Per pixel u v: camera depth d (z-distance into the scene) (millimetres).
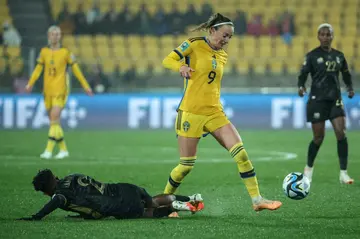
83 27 72500
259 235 19750
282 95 62750
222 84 66500
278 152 45656
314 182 31781
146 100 63000
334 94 30734
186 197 22656
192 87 22562
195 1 77562
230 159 42156
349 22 76750
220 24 22312
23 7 75375
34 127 62438
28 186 30547
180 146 23047
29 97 62281
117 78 65875
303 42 73000
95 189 21141
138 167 37906
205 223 21500
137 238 19219
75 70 41781
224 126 22609
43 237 19328
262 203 22172
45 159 41562
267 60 70625
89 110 63156
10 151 46062
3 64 62750
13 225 20828
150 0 77688
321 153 44938
